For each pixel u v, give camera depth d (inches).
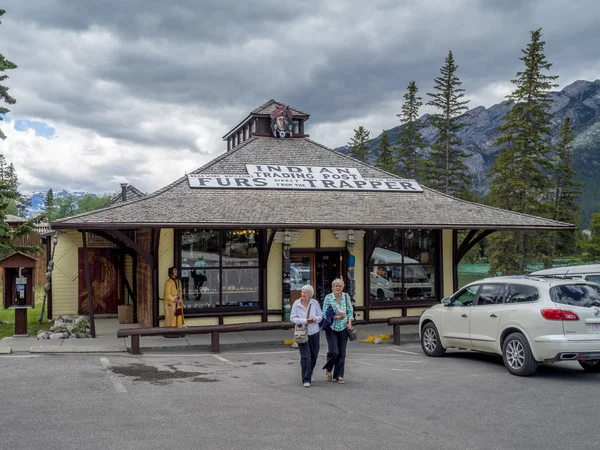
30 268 616.7
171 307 627.5
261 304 700.7
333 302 397.7
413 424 293.7
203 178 720.3
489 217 733.3
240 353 553.3
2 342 582.9
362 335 657.0
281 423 294.4
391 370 446.9
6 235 820.0
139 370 449.1
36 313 900.0
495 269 1660.9
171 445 258.7
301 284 748.6
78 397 352.5
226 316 685.9
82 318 737.6
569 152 2110.0
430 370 445.7
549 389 374.3
